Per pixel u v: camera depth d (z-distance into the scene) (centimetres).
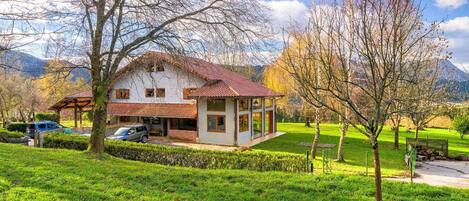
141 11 1427
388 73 605
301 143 3123
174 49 1434
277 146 2941
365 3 607
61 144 2164
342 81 642
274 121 3956
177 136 3309
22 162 1087
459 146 3334
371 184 986
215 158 1595
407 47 697
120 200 745
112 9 1443
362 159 2377
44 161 1138
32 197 726
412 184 1016
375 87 614
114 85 3575
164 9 1422
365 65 662
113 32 1481
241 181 998
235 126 2964
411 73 778
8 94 3912
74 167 1070
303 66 711
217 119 3050
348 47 698
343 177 1063
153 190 846
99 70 1524
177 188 886
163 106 3291
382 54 600
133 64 1628
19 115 4825
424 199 867
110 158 1447
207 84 3134
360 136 3750
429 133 4438
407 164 2106
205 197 812
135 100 3497
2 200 697
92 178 934
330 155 2505
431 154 2558
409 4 625
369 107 691
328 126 4994
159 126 3475
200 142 3091
